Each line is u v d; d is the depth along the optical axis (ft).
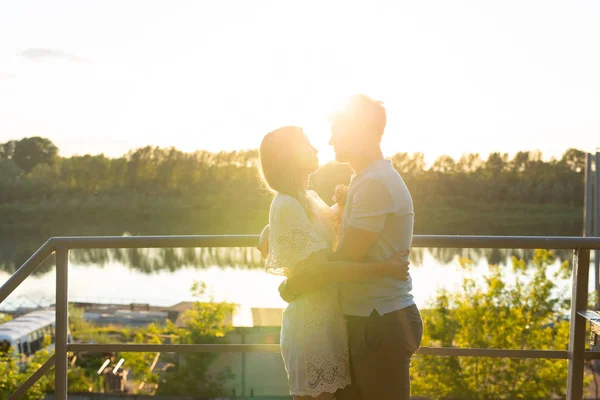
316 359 5.87
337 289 6.07
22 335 86.94
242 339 85.10
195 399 76.89
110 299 113.19
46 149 202.69
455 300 80.94
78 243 6.97
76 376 80.53
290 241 5.76
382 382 5.85
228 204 123.65
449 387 79.97
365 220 5.65
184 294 119.65
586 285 6.79
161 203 191.42
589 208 56.80
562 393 78.74
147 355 86.74
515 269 82.02
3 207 183.52
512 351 6.86
